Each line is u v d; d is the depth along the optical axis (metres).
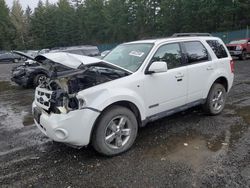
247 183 3.52
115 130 4.43
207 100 6.04
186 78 5.43
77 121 4.05
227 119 6.00
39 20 67.94
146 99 4.81
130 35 53.19
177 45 5.48
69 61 4.23
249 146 4.58
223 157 4.23
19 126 6.38
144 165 4.10
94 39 60.72
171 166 4.03
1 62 37.09
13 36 69.50
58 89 4.32
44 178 3.89
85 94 4.08
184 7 40.09
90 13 60.00
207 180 3.63
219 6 36.84
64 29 65.12
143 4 49.84
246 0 35.25
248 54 22.84
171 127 5.61
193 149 4.56
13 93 11.05
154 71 4.73
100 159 4.37
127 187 3.56
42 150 4.86
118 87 4.41
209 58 6.04
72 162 4.32
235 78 11.84
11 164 4.36
